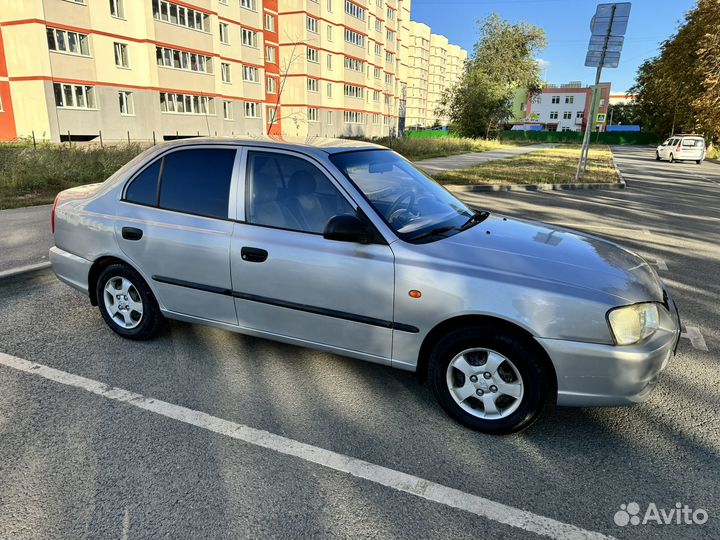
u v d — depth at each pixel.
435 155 28.36
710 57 30.95
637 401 2.67
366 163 3.48
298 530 2.19
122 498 2.35
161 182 3.72
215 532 2.17
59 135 27.72
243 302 3.40
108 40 29.92
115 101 30.77
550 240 3.29
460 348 2.85
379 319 2.99
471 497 2.41
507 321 2.68
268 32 46.97
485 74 54.75
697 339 4.25
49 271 5.71
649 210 10.95
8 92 27.23
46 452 2.67
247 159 3.44
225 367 3.64
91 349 3.90
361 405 3.19
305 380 3.48
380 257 2.94
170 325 4.38
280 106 50.22
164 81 33.53
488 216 3.82
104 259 3.95
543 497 2.41
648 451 2.77
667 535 2.19
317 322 3.18
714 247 7.57
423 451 2.75
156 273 3.70
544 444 2.83
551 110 103.81
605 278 2.77
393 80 70.69
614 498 2.41
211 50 37.19
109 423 2.94
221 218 3.44
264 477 2.52
